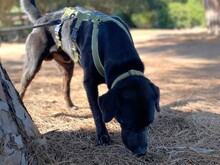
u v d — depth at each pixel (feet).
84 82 7.36
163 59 20.02
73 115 9.16
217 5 28.43
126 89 6.21
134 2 36.45
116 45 6.93
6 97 6.17
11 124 6.07
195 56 20.62
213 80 13.79
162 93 11.53
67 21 8.10
